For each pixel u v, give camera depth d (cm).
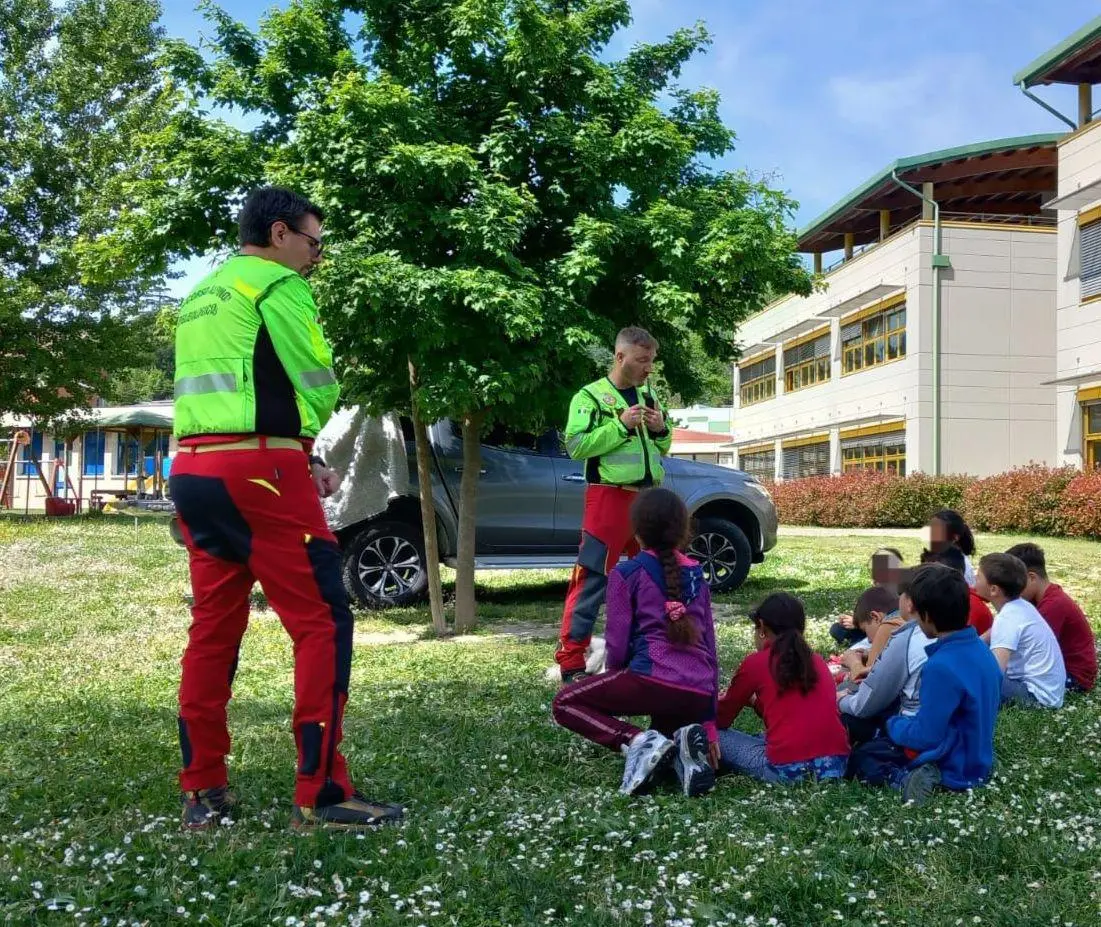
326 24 880
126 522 2098
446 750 448
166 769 420
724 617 892
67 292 2272
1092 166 2036
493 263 775
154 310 2388
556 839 325
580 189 839
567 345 782
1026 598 587
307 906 275
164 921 265
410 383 827
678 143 847
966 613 388
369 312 720
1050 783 393
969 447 2453
